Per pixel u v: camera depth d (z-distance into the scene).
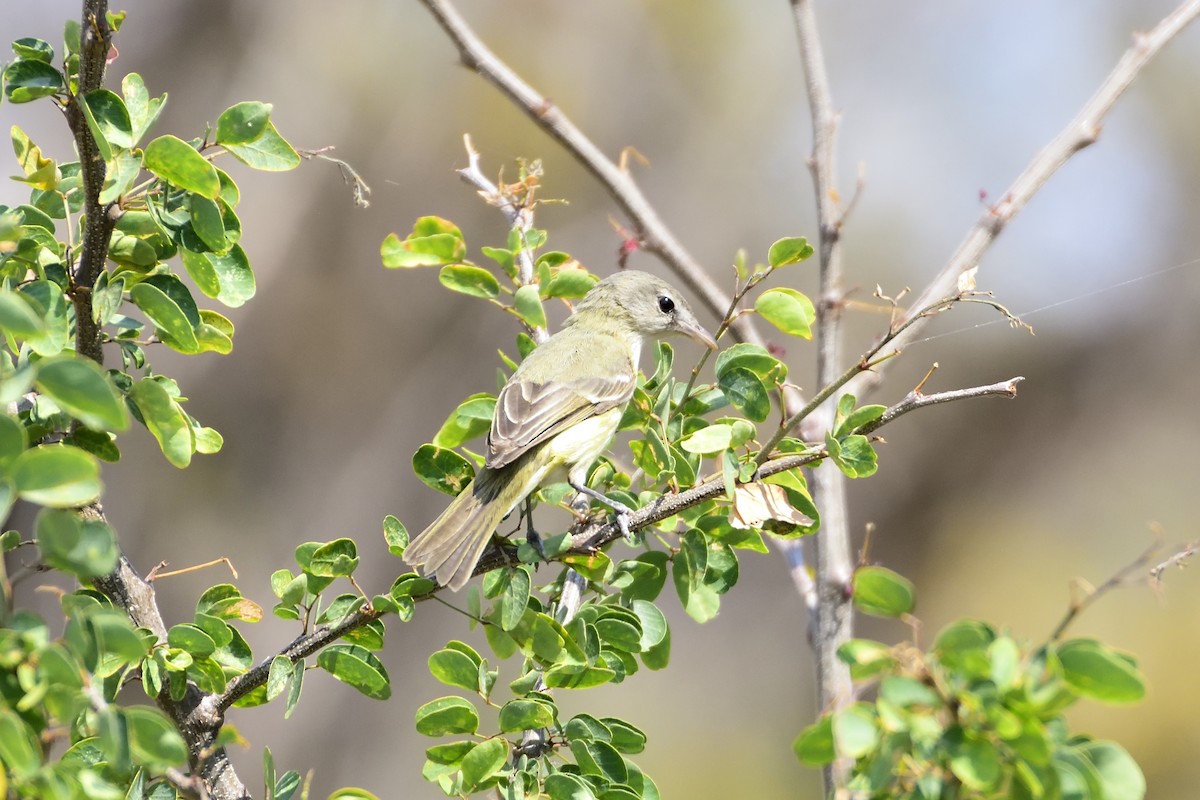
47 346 5.06
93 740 4.74
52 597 10.25
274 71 17.30
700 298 8.29
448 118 17.20
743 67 18.39
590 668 5.49
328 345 17.56
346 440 17.44
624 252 8.31
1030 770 3.65
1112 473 17.75
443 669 5.42
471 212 17.34
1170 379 17.84
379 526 17.23
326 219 17.50
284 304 17.47
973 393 5.14
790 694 17.20
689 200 18.33
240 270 5.59
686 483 6.02
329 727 16.31
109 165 5.03
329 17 17.23
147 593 5.48
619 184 8.33
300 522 17.02
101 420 3.63
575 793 5.01
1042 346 18.05
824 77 8.28
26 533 6.95
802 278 18.12
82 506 5.30
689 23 18.03
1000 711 3.62
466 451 7.14
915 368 18.31
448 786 5.21
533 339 8.20
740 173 18.41
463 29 8.39
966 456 18.20
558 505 7.39
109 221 5.16
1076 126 7.76
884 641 17.47
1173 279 17.75
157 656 5.17
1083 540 17.48
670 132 18.38
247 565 16.55
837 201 8.04
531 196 7.38
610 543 5.97
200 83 17.25
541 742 5.38
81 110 5.02
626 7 17.88
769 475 5.59
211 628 5.30
